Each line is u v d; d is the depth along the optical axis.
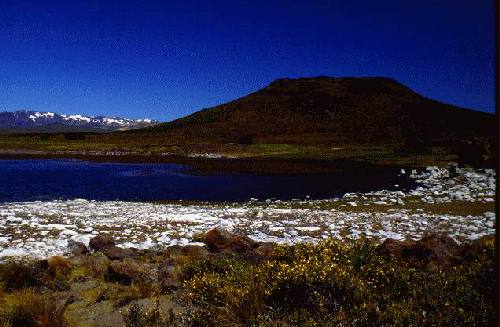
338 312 5.34
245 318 5.65
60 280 7.89
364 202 30.81
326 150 117.38
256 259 8.70
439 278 6.38
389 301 5.64
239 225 18.45
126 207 26.55
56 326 5.85
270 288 6.08
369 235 16.12
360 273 6.60
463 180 44.72
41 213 21.25
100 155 108.88
